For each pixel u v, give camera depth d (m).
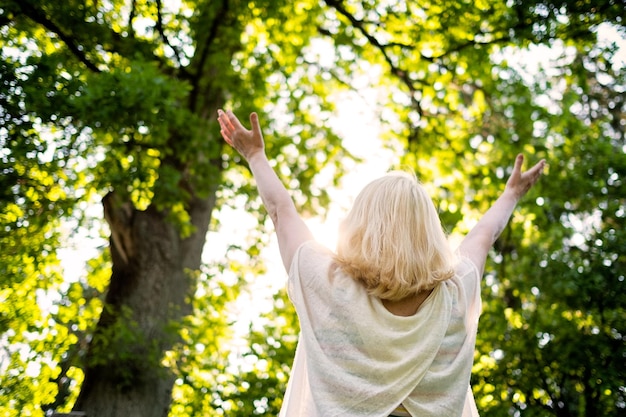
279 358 9.64
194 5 10.48
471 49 10.07
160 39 10.09
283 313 11.63
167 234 10.06
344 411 1.63
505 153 11.34
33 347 10.55
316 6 11.20
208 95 10.80
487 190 11.66
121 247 9.99
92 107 7.77
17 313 10.18
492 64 10.88
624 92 11.83
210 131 9.70
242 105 11.14
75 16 8.80
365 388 1.64
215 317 12.26
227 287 12.54
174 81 8.57
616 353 8.15
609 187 9.42
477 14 9.52
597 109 12.30
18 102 7.59
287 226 1.94
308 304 1.77
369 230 1.77
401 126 12.41
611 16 8.41
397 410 1.66
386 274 1.72
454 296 1.80
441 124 11.86
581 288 8.37
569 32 8.88
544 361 8.52
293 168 12.35
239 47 10.76
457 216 11.36
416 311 1.75
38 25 9.05
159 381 9.30
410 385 1.65
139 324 9.52
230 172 13.27
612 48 9.03
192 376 10.09
